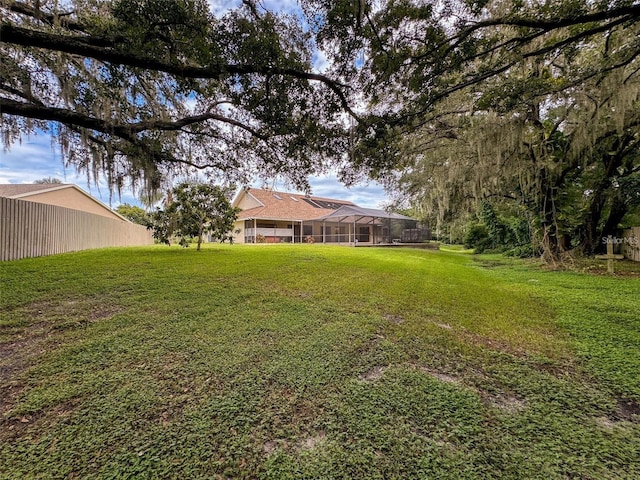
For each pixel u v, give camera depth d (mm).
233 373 2027
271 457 1329
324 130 4566
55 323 2855
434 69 3883
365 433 1484
